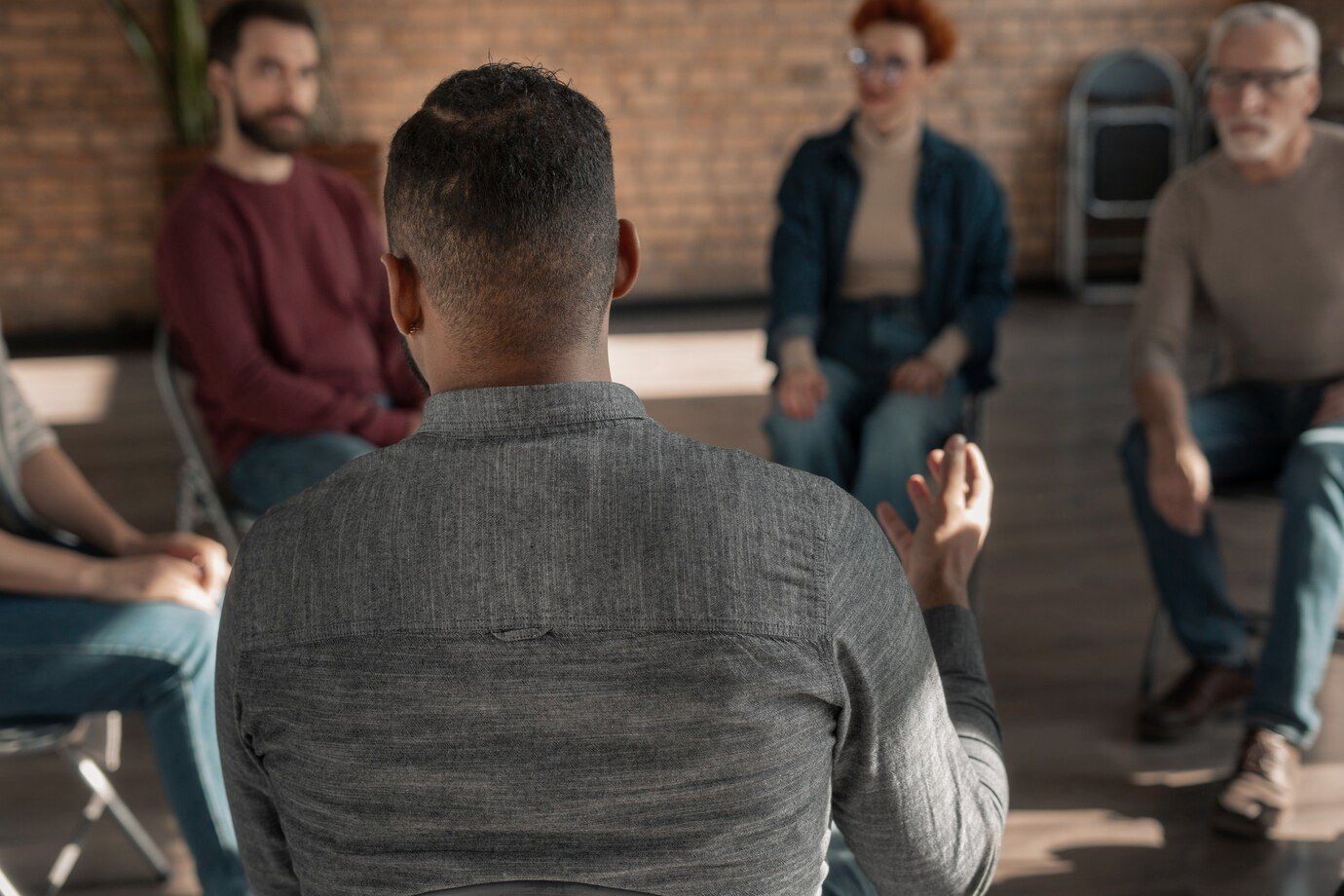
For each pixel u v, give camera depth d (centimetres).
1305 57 237
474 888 79
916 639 85
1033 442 464
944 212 272
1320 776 232
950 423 260
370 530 79
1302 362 254
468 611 77
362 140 666
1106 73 724
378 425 246
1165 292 261
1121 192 732
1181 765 238
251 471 243
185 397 252
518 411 81
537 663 77
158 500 414
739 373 566
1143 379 250
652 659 77
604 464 80
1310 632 216
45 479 192
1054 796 227
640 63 702
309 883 84
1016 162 745
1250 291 255
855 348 277
